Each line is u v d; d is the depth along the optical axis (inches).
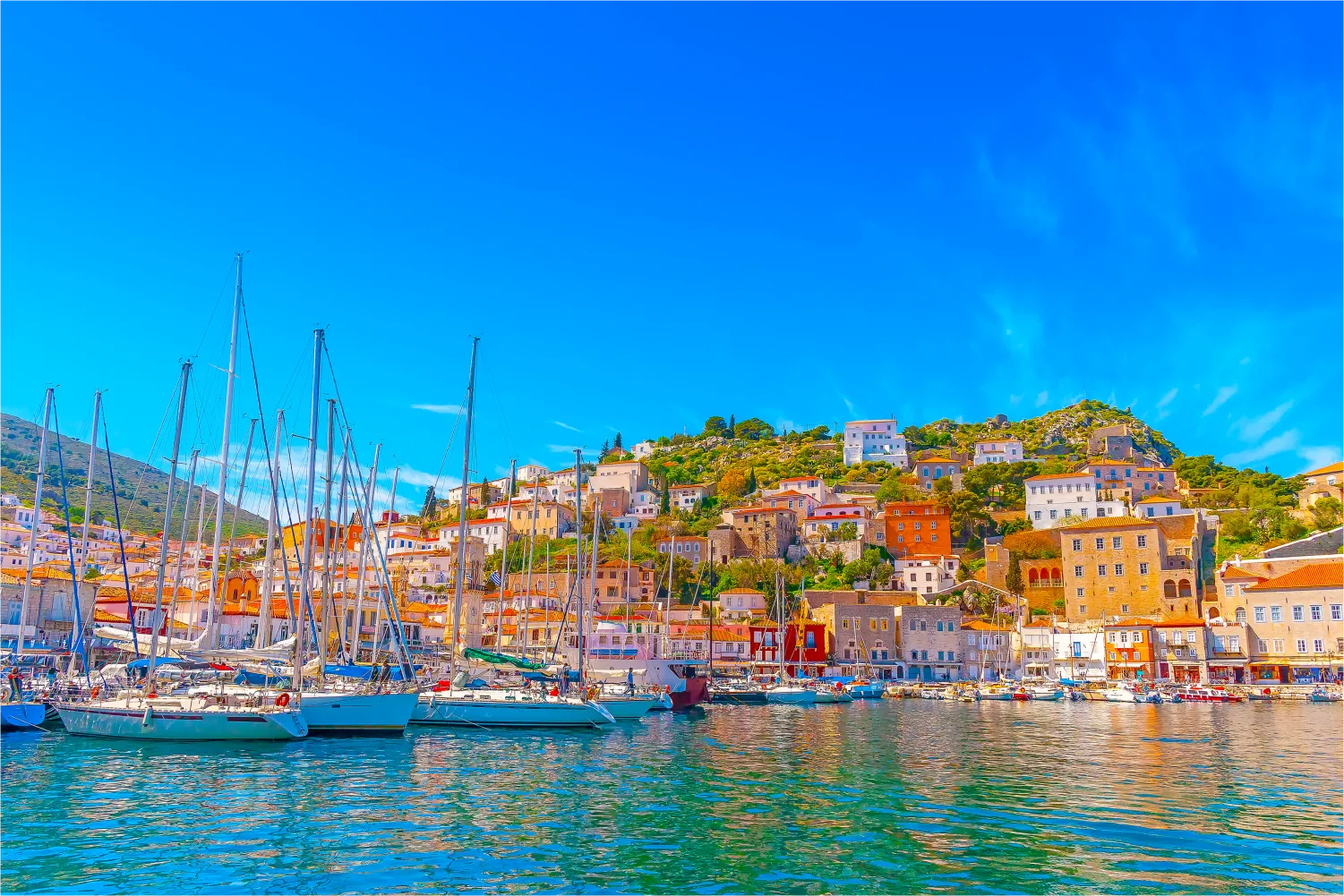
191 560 4598.9
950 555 7126.0
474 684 2596.0
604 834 1088.2
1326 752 2026.3
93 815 1130.0
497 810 1216.8
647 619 5201.8
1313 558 5260.8
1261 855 1013.8
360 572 2871.6
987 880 913.5
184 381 2175.2
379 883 880.9
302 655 2015.3
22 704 1895.9
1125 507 7372.1
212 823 1101.1
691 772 1595.7
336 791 1317.7
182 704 1820.9
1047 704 4210.1
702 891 871.7
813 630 5669.3
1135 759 1867.6
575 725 2333.9
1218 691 4397.1
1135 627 5265.8
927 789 1441.9
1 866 912.3
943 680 5693.9
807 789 1425.9
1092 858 994.7
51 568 3769.7
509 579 5497.1
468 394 2487.7
